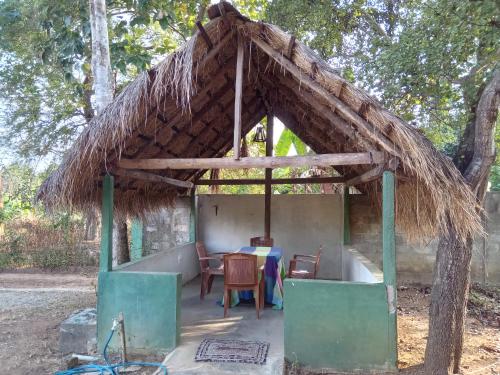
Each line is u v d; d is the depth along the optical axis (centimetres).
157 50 955
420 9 555
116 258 636
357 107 356
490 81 384
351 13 767
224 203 801
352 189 859
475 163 373
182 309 543
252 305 562
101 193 454
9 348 444
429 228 409
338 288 372
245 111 624
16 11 782
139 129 423
